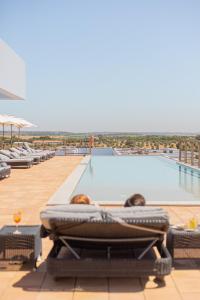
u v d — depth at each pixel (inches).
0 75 439.8
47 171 601.3
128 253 168.2
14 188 422.3
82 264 154.8
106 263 154.8
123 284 160.6
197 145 604.4
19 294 152.0
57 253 166.9
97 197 410.0
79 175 528.7
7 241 175.0
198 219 269.9
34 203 333.4
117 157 906.1
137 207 156.3
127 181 540.7
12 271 174.7
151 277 166.9
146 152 988.6
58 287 157.9
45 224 157.0
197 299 147.3
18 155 741.9
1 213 292.4
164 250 164.9
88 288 156.9
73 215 151.6
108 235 159.6
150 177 586.9
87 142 1031.0
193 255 175.8
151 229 155.1
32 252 175.2
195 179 571.8
